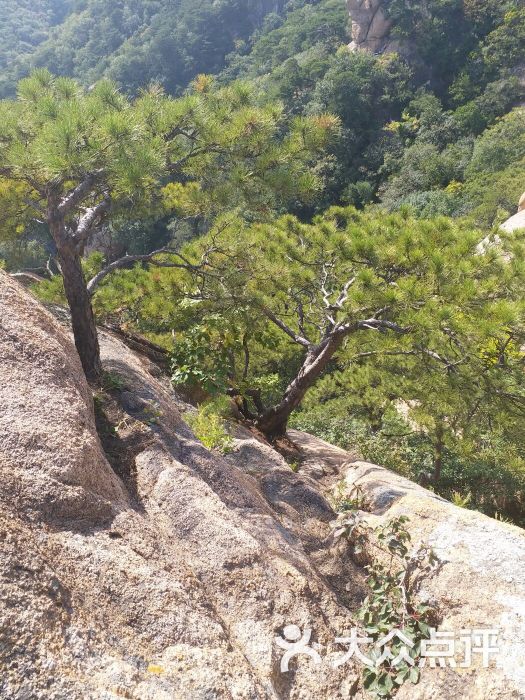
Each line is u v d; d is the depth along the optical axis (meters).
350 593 4.09
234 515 3.85
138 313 8.70
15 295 4.18
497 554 3.75
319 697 3.07
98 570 2.81
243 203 6.43
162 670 2.53
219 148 6.02
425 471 10.45
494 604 3.46
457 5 58.22
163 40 79.94
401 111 53.38
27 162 4.97
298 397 8.18
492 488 10.34
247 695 2.58
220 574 3.36
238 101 6.25
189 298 7.84
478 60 55.91
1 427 3.20
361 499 5.53
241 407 8.59
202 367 7.33
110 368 5.72
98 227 6.73
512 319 5.88
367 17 60.72
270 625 3.21
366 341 7.68
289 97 55.44
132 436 4.38
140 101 5.93
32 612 2.34
